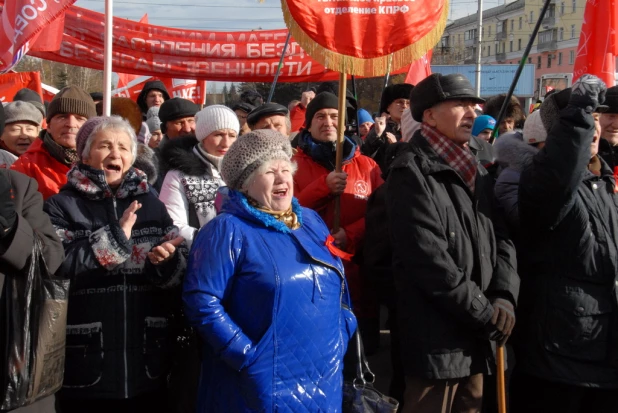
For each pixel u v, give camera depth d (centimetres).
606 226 309
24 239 232
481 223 300
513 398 340
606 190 321
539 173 293
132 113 511
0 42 409
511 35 5738
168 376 303
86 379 265
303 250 257
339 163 356
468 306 279
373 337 385
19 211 244
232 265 249
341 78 350
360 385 280
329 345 257
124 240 264
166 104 460
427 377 286
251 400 245
